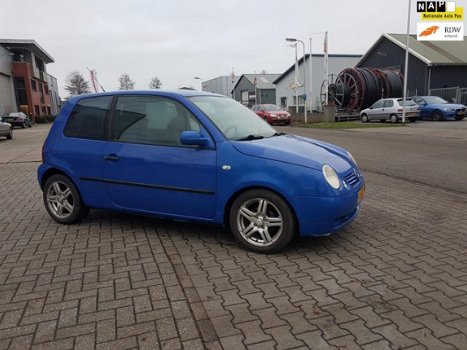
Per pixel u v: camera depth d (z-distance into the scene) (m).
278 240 4.11
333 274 3.71
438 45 36.22
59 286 3.58
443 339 2.71
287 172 3.98
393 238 4.62
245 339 2.75
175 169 4.44
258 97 65.50
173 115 4.59
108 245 4.56
